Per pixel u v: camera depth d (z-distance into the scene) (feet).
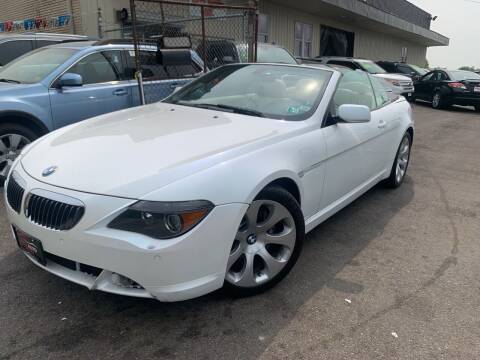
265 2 56.95
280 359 8.01
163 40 21.91
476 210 16.21
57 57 18.70
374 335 8.75
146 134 9.90
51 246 8.13
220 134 9.86
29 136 16.83
